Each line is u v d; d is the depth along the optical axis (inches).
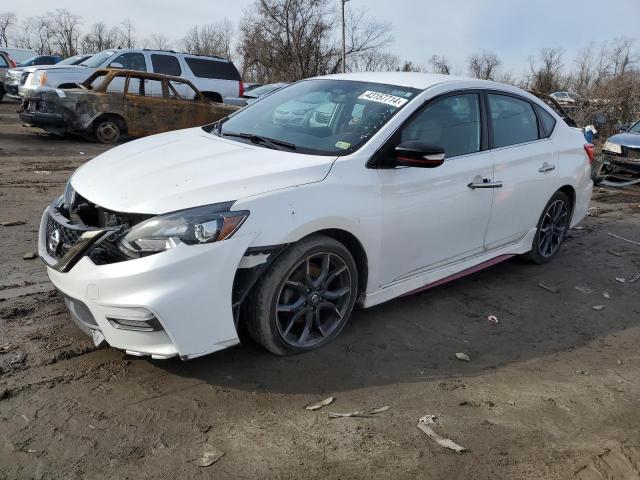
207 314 116.3
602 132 674.8
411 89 163.5
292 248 127.9
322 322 144.5
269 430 111.8
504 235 191.2
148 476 97.6
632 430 122.2
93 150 447.2
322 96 170.4
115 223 119.6
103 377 124.3
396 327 160.1
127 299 111.3
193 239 113.3
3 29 2295.8
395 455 107.9
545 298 191.9
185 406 116.7
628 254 249.4
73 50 2256.4
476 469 106.1
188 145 151.6
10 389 117.0
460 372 139.7
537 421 122.3
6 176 322.0
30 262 186.5
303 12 1497.3
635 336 169.3
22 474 95.6
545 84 1624.0
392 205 145.6
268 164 133.4
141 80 503.5
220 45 2198.6
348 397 124.9
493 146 179.8
